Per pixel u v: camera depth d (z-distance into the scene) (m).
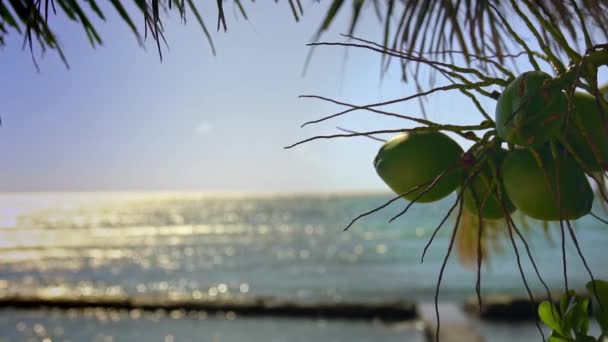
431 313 24.03
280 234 86.75
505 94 1.04
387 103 1.05
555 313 1.25
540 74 1.04
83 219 140.88
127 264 54.69
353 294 36.56
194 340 22.31
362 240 73.62
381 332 22.97
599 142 1.09
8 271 50.50
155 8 1.36
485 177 1.17
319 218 121.56
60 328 24.28
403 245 65.81
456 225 0.98
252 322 25.11
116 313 26.84
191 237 85.50
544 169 1.08
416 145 1.19
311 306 25.73
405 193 1.19
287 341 21.94
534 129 1.02
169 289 40.62
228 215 146.50
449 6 1.87
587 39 1.03
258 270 49.19
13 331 23.84
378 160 1.23
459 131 1.13
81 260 58.28
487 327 21.78
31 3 1.66
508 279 37.56
